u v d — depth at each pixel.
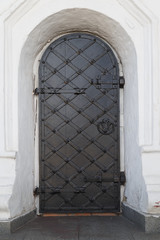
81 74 4.45
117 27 3.95
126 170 4.36
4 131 3.73
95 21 4.11
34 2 3.77
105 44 4.44
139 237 3.55
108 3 3.85
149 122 3.81
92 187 4.45
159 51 3.77
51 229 3.82
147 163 3.75
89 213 4.43
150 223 3.65
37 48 4.29
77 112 4.45
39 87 4.43
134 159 4.04
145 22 3.81
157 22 3.75
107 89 4.45
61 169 4.44
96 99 4.45
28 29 3.84
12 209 3.71
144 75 3.85
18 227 3.82
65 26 4.27
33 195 4.36
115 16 3.85
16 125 3.84
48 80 4.45
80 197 4.45
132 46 3.91
